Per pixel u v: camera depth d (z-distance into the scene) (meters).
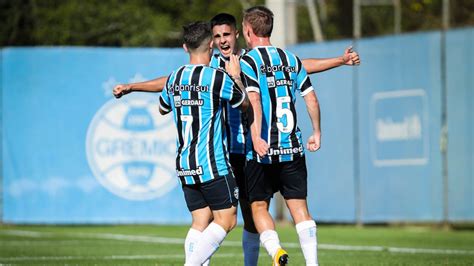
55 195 59.41
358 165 57.78
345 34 102.19
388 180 56.62
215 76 25.67
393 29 97.06
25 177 59.53
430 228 58.78
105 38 89.38
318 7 103.38
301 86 27.55
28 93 59.47
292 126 27.27
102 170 59.38
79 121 59.38
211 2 96.88
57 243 48.94
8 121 59.53
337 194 58.50
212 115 25.80
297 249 44.50
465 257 39.56
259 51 27.16
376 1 97.38
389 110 56.53
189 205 26.69
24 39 89.00
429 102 55.03
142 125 59.41
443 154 54.50
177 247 46.62
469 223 62.03
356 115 57.81
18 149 59.53
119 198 59.41
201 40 26.25
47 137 59.38
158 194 59.59
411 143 55.69
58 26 88.56
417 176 55.50
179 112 25.95
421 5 93.62
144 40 89.50
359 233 55.12
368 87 57.31
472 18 80.75
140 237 53.00
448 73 54.34
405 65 55.94
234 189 26.02
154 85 28.12
